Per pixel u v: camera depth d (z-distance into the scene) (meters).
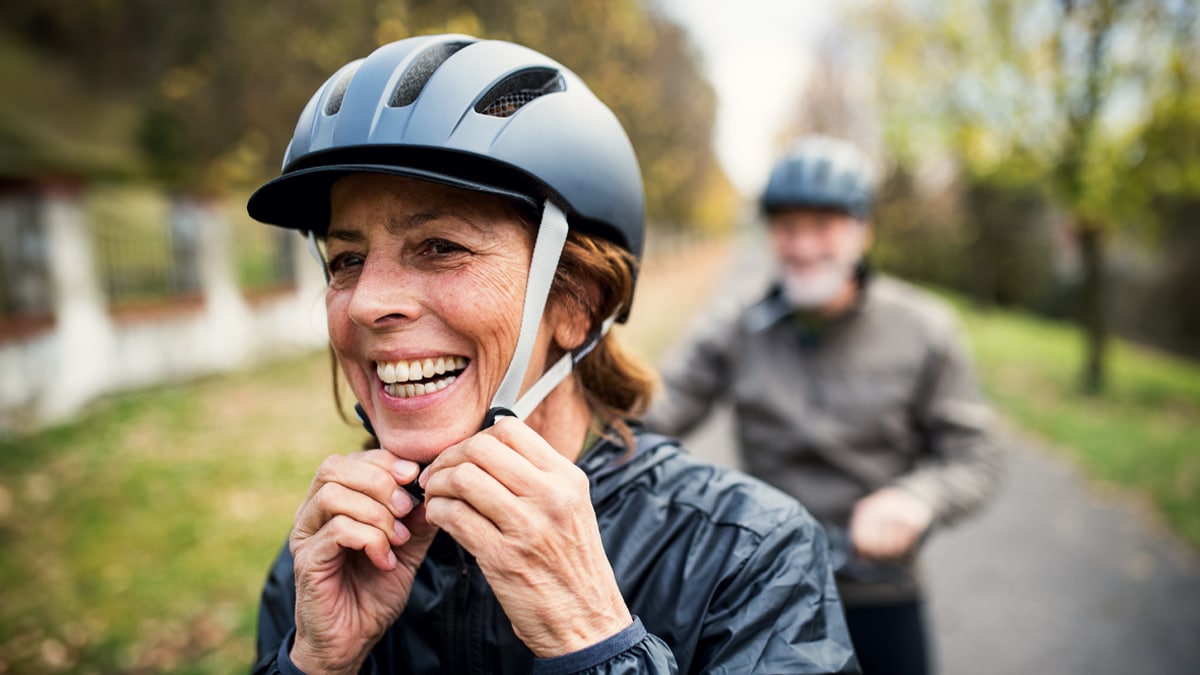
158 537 4.50
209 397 7.95
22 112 17.02
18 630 3.54
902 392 2.14
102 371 7.98
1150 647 3.52
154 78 15.86
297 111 12.24
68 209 7.69
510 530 0.81
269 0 12.91
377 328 0.91
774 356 2.26
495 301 0.91
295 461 5.82
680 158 27.53
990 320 16.67
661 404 2.35
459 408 0.93
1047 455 6.65
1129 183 8.22
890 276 25.00
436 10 8.77
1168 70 7.52
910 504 1.87
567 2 10.70
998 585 4.14
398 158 0.92
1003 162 9.05
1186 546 4.64
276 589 1.21
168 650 3.37
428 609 1.05
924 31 9.22
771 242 2.27
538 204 0.95
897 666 2.00
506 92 1.01
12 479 5.49
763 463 2.27
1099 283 9.38
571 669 0.82
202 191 9.55
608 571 0.87
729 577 1.00
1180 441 6.89
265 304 10.62
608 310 1.10
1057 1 7.88
